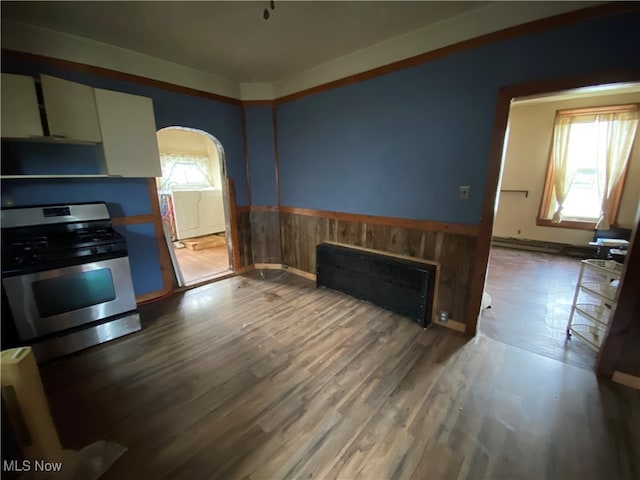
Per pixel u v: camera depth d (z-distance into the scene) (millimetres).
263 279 3721
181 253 4852
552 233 4879
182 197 5348
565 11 1702
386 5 1908
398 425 1542
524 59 1880
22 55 2090
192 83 3068
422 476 1280
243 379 1901
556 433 1485
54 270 2027
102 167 2480
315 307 2914
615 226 4383
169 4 1843
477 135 2143
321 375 1933
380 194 2824
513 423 1547
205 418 1597
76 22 2072
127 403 1704
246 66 2980
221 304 3008
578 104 4441
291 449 1412
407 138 2523
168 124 2947
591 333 2277
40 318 2004
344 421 1571
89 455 1375
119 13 1949
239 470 1315
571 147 4590
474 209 2250
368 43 2500
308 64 2957
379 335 2406
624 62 1594
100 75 2453
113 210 2707
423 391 1778
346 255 3020
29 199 2248
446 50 2172
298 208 3656
